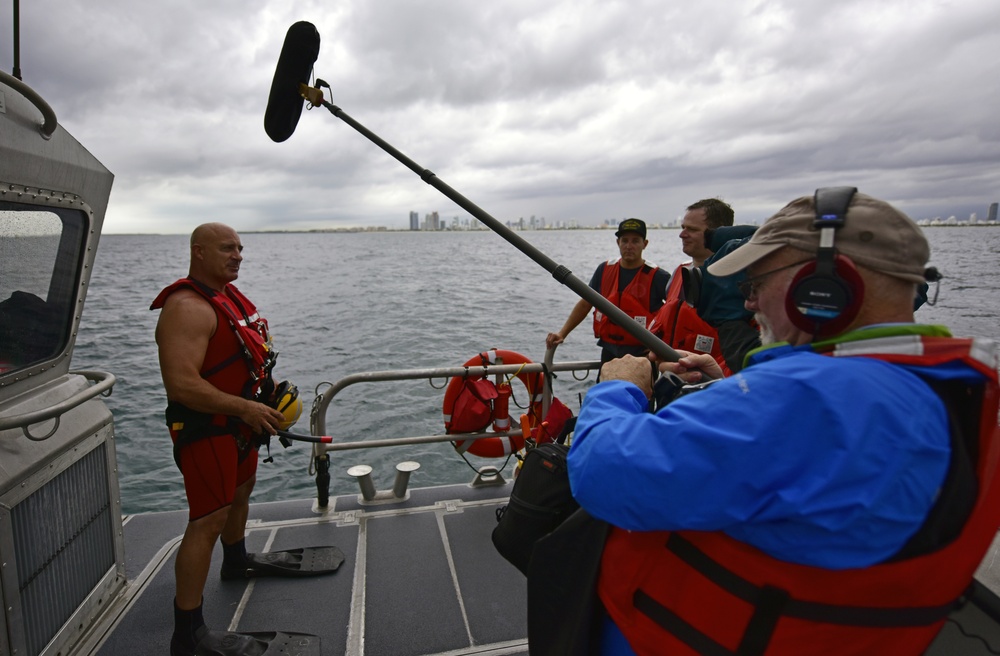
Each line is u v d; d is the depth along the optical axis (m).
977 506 0.85
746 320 2.38
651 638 1.02
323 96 1.91
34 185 1.89
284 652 2.27
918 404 0.82
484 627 2.49
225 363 2.30
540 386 3.89
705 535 0.95
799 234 0.96
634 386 1.20
